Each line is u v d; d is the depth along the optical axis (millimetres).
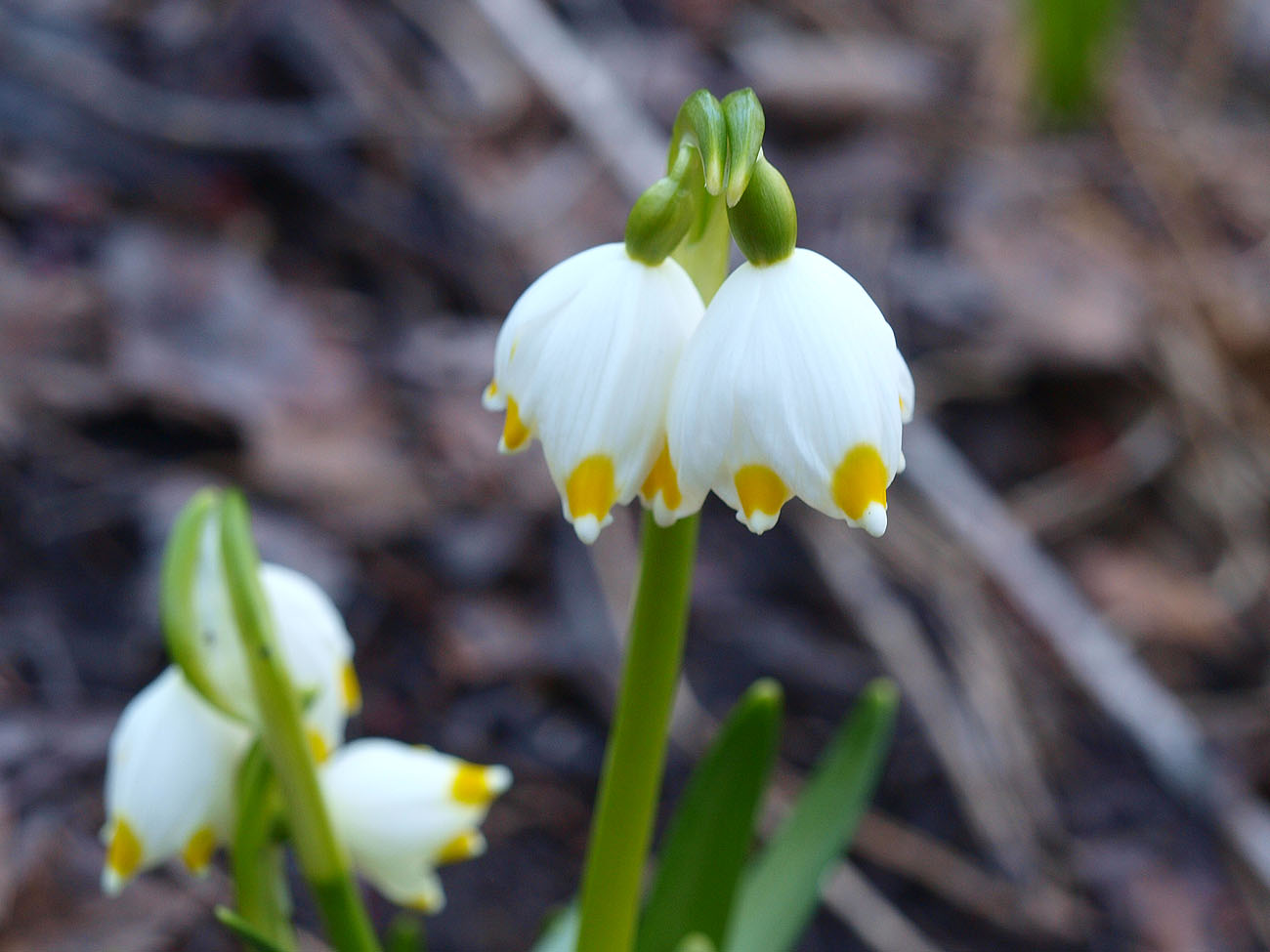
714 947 315
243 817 293
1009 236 692
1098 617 554
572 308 265
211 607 291
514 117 647
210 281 519
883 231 668
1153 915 449
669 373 265
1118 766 493
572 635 464
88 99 561
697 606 493
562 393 264
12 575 422
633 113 637
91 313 491
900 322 623
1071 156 792
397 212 584
